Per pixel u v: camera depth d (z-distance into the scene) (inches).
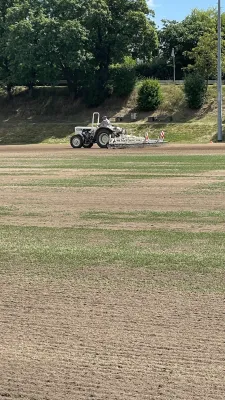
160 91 2637.8
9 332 271.7
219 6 1955.0
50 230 510.0
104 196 704.4
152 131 2358.5
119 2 2728.8
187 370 230.5
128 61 3499.0
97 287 336.5
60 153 1476.4
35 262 396.5
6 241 465.4
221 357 241.4
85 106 2783.0
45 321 284.5
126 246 441.1
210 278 349.1
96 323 280.2
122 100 2743.6
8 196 717.3
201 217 558.3
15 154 1485.0
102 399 210.2
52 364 238.1
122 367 234.1
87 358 242.7
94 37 2726.4
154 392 214.2
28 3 2787.9
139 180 848.3
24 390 218.4
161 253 414.9
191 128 2325.3
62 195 718.5
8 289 336.2
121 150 1539.1
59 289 334.3
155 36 2773.1
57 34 2593.5
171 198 678.5
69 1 2706.7
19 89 2997.0
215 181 818.2
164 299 312.3
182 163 1106.1
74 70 2741.1
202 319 282.7
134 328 272.8
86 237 478.0
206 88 2603.3
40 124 2588.6
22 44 2655.0
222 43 2591.0
